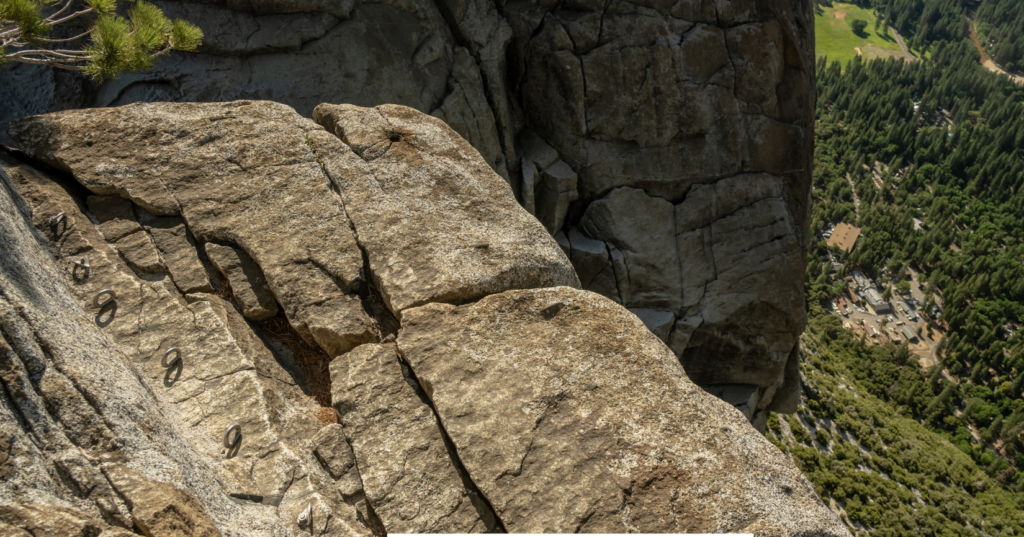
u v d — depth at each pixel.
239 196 5.57
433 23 12.23
